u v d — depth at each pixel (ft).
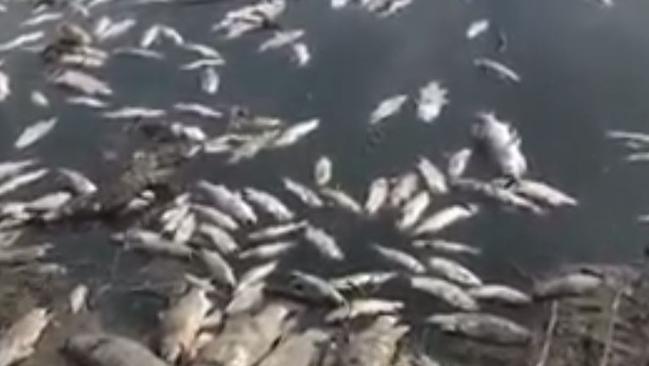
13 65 40.40
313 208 33.35
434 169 34.71
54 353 28.50
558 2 44.21
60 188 34.19
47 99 38.60
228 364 27.30
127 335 29.01
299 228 32.32
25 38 41.55
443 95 38.47
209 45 41.63
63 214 32.83
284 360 27.45
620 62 40.16
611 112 37.47
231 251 31.58
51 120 37.52
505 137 35.70
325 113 37.83
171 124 36.96
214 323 28.81
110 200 33.17
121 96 38.88
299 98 38.70
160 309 29.68
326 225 32.71
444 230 32.40
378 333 28.22
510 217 32.81
